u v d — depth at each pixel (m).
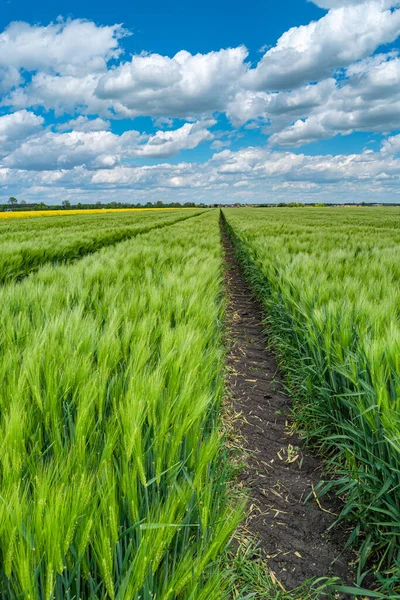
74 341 2.44
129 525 1.33
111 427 1.64
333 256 7.30
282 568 1.90
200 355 2.40
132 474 1.33
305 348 3.68
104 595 1.12
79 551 1.10
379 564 1.88
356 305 3.41
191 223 27.64
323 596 1.76
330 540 2.08
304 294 4.16
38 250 8.84
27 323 2.85
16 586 1.05
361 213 56.16
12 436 1.44
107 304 3.81
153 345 2.75
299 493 2.46
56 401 1.78
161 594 1.11
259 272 7.50
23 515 1.10
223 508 1.75
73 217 47.41
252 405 3.65
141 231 20.89
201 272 5.61
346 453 2.44
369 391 2.13
